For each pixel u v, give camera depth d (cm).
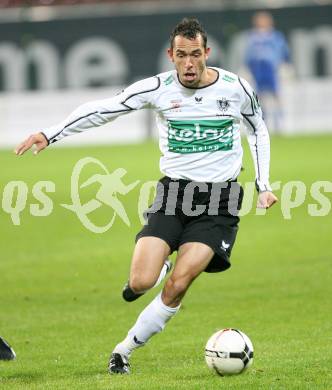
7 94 11869
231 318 3750
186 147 2911
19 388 2708
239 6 11494
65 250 5412
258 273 4653
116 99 2900
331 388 2612
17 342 3438
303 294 4150
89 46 11750
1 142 11894
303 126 11712
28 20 11750
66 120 2888
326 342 3272
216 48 11544
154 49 11681
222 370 2769
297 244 5375
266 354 3116
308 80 11650
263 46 10850
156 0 13138
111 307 4050
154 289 4444
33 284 4569
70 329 3647
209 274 4678
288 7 11538
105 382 2742
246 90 2934
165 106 2903
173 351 3231
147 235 2855
